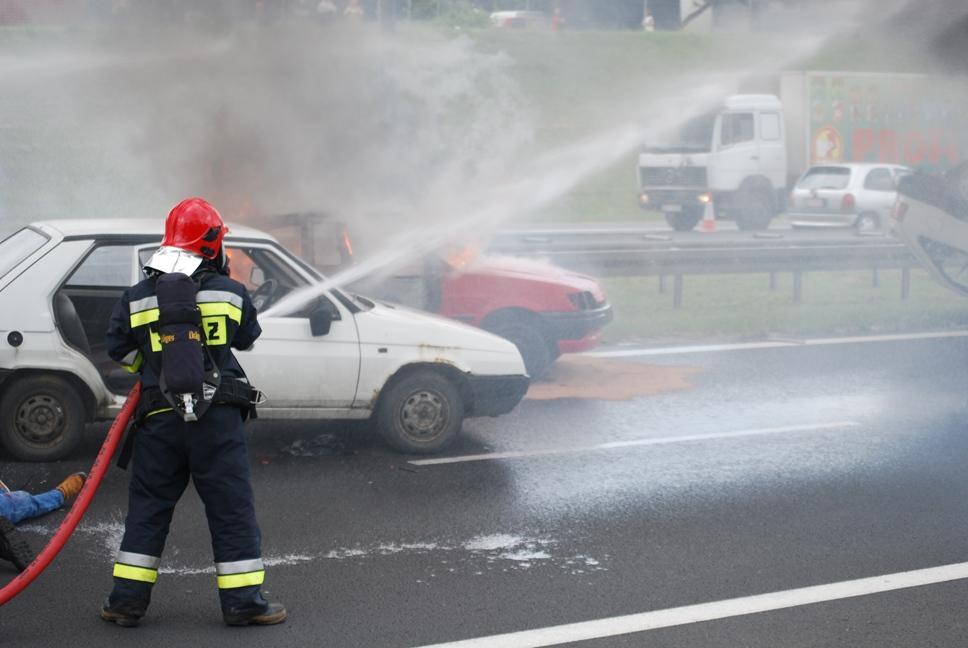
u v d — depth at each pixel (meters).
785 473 7.86
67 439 7.52
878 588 5.68
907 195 14.43
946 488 7.54
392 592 5.51
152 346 4.89
